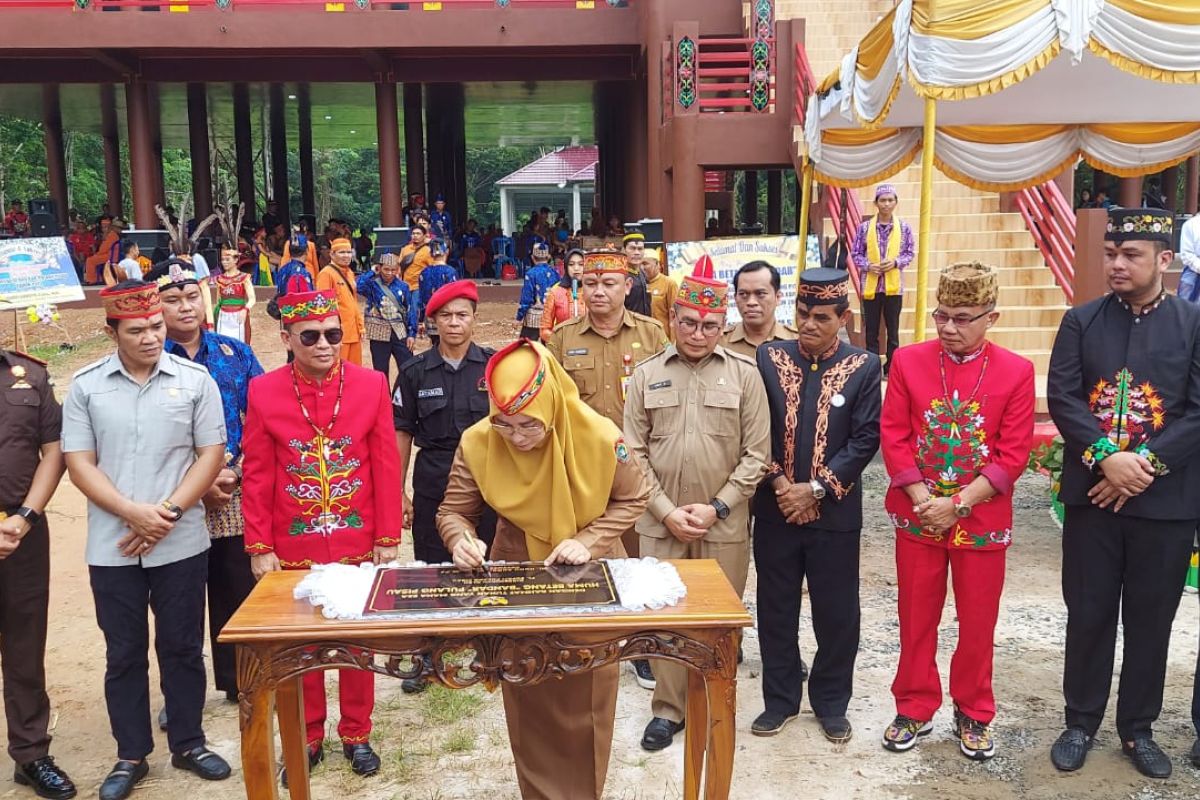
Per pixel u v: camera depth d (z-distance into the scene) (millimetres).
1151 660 3928
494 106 27125
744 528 4207
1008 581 6156
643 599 2932
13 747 3932
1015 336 10273
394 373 12758
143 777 4031
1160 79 5973
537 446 3246
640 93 19609
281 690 3283
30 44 17406
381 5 18812
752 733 4297
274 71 19375
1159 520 3818
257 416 3885
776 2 16203
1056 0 5836
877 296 9602
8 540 3775
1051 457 7125
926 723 4219
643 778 3955
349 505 3943
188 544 3971
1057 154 9023
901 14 6168
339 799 3836
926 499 3947
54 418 4039
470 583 3084
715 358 4195
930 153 6191
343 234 20266
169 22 17484
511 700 3459
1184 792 3812
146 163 19359
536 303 10477
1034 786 3863
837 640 4215
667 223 14398
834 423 4148
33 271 12445
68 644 5449
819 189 12000
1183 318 3840
